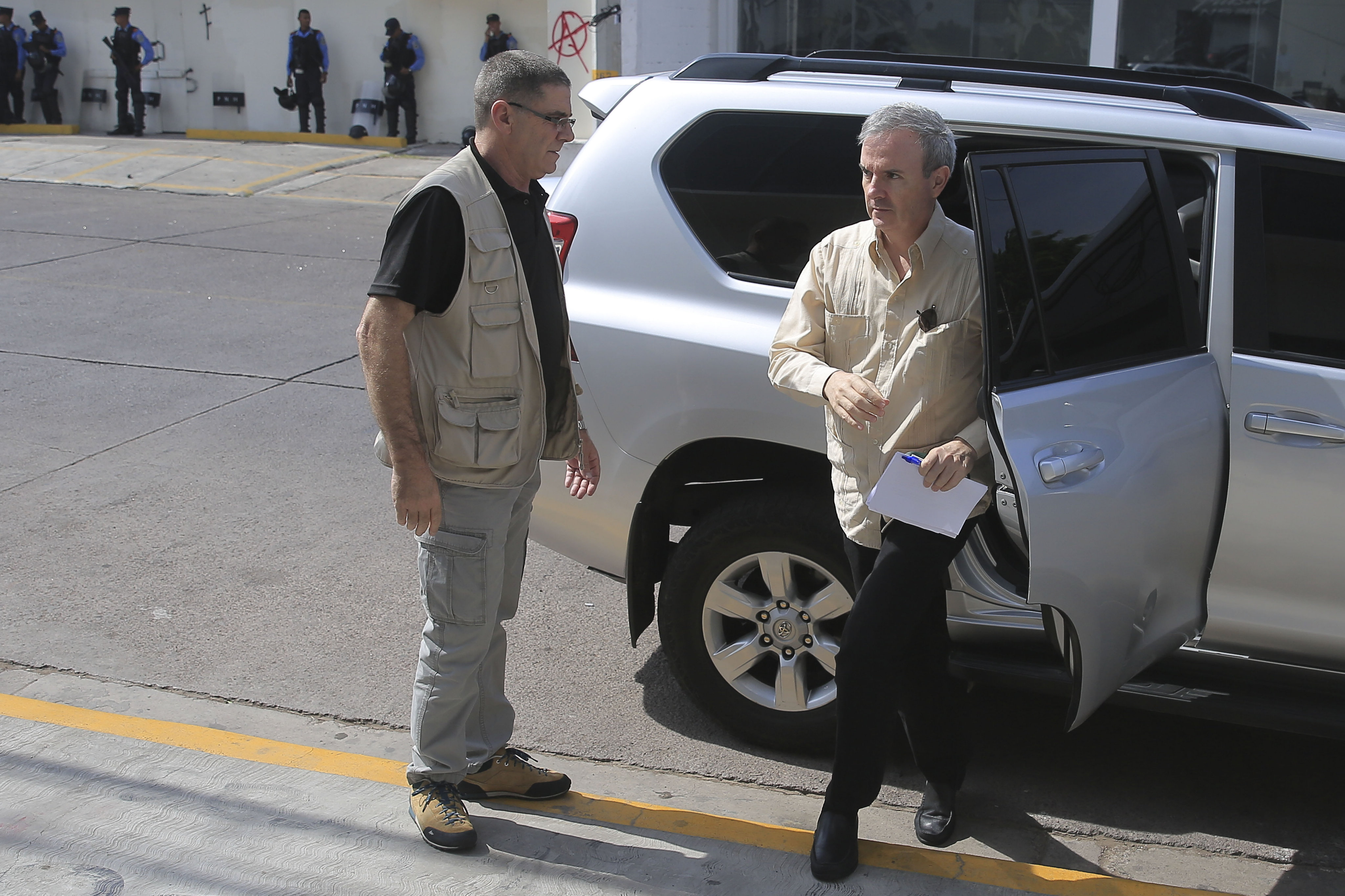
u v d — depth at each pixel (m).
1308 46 12.40
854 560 2.91
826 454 3.21
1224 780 3.43
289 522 5.27
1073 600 2.60
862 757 2.83
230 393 7.17
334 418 6.75
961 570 3.10
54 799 3.18
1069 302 2.71
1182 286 2.99
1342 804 3.32
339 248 12.14
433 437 2.75
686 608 3.51
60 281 10.22
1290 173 3.05
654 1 14.27
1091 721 3.73
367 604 4.50
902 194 2.58
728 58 3.67
